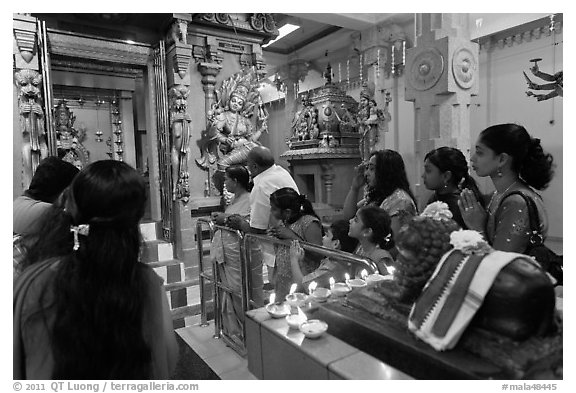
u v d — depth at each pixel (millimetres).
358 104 6195
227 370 2172
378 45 5762
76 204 866
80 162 4121
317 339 1008
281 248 2127
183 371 2170
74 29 3432
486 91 4805
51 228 920
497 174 1391
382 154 2033
